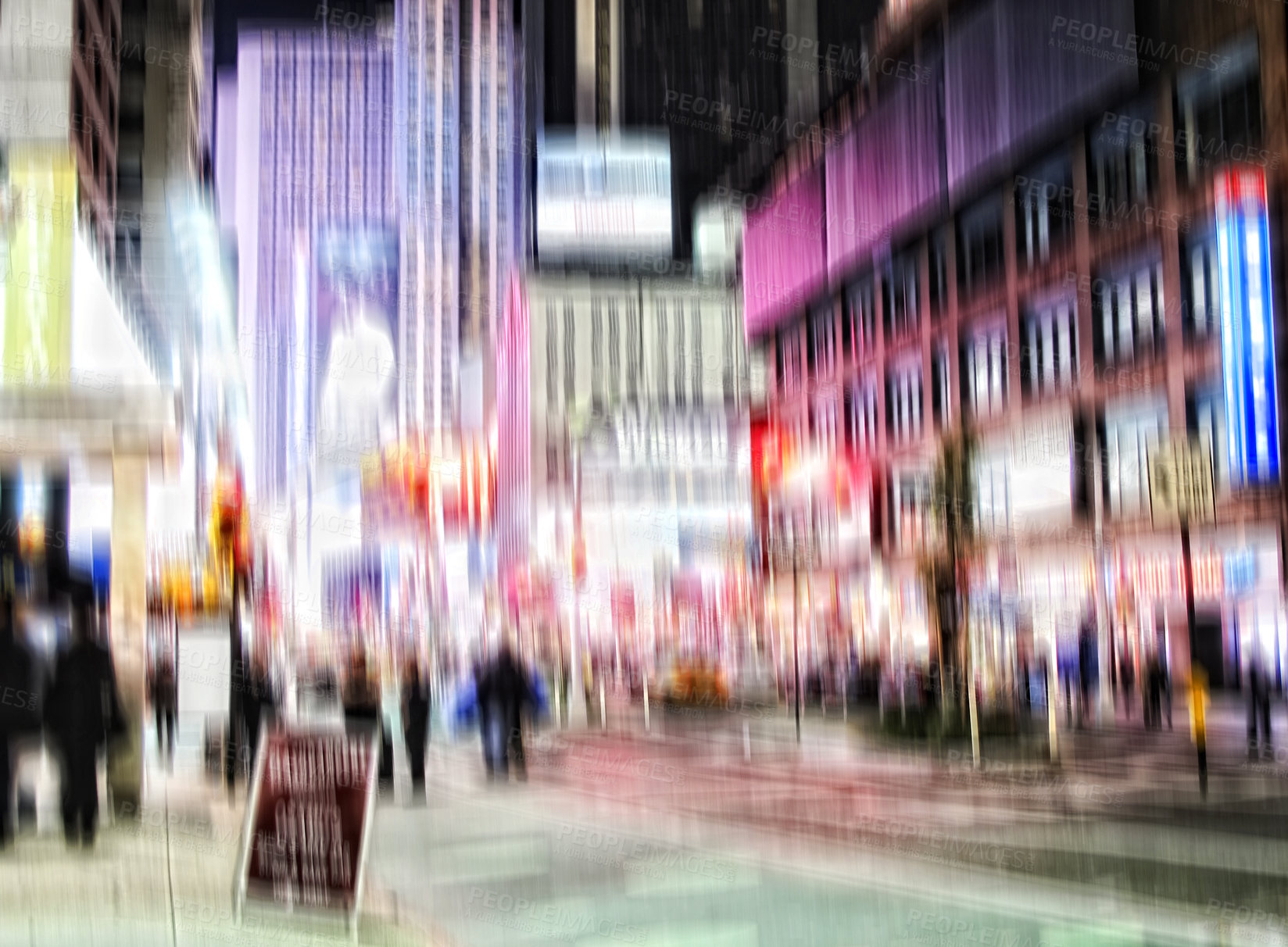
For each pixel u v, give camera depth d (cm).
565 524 11581
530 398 14362
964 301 6619
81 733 1378
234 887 955
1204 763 2016
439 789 2123
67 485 2444
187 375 6219
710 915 1088
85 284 1962
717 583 8775
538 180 17450
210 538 3512
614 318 14612
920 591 6050
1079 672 4416
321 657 4819
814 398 8694
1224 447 4450
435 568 7219
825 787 2150
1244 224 4397
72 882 1178
